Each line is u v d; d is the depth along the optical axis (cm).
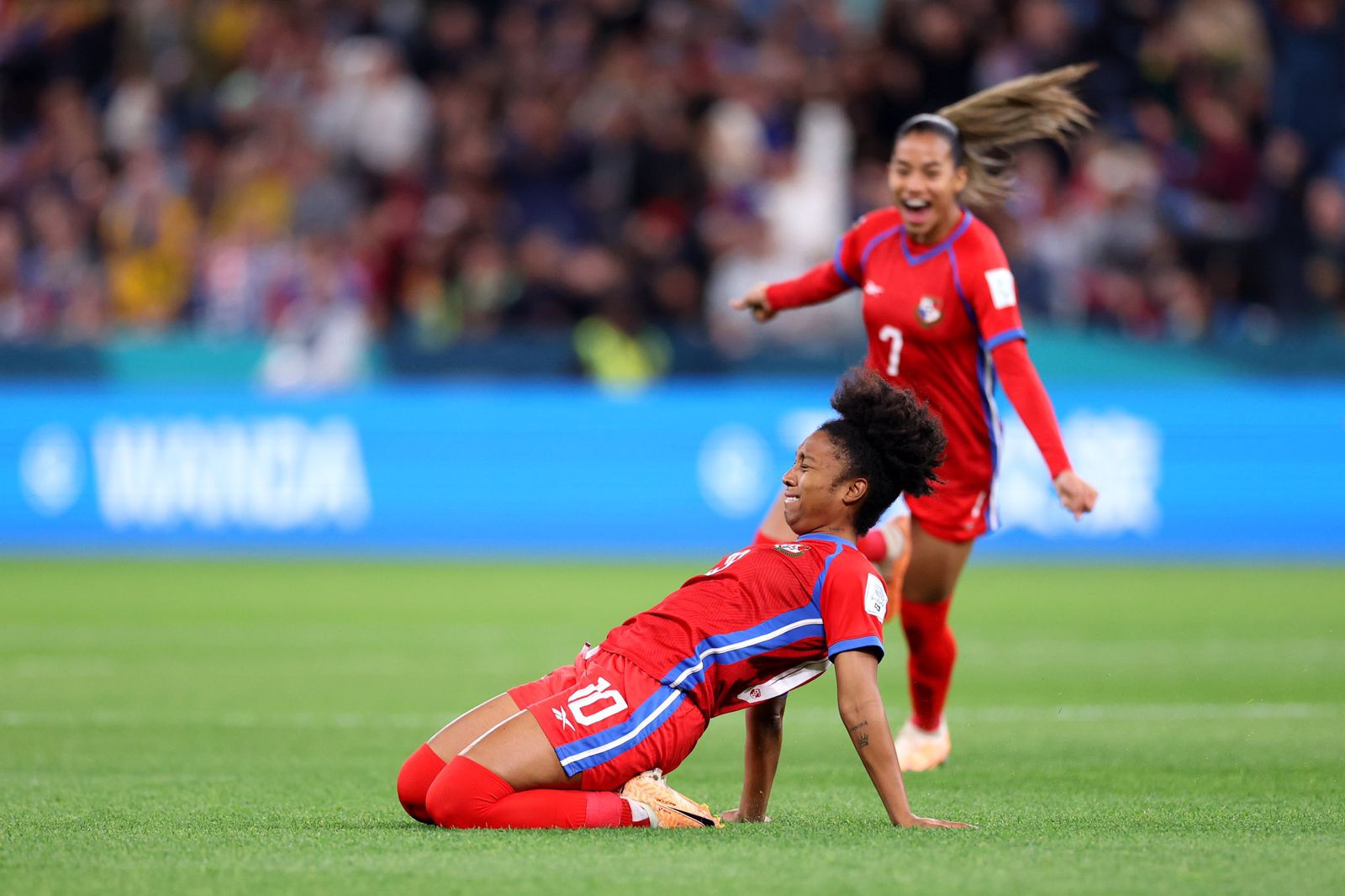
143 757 2064
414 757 1441
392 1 6538
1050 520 5216
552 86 6169
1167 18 6091
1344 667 3022
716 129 5850
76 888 1180
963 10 5919
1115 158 5794
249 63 6550
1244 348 5203
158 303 6153
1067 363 5194
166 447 5359
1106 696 2695
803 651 1432
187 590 4400
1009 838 1384
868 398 1459
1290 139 5922
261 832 1436
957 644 3388
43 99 6838
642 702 1401
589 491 5303
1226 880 1197
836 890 1152
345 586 4491
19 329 6162
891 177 2016
